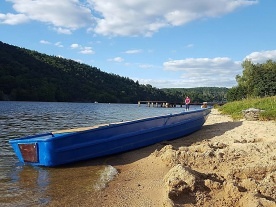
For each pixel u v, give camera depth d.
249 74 65.62
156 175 7.92
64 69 140.12
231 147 9.98
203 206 5.29
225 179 6.46
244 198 5.31
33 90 97.75
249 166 7.34
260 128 14.75
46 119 29.28
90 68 168.38
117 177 8.02
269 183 6.02
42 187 7.17
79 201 6.18
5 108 49.84
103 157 10.59
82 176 8.20
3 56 111.50
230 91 67.88
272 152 9.18
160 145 12.54
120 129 11.10
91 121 27.94
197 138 14.20
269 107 21.53
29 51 145.88
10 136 16.52
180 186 5.85
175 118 14.23
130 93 155.12
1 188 7.06
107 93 135.88
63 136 9.33
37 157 9.30
